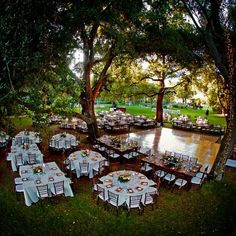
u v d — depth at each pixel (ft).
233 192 32.24
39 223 25.18
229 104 34.17
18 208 27.43
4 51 19.20
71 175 35.17
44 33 21.53
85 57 44.78
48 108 25.81
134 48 43.19
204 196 30.91
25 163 37.63
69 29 24.02
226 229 24.68
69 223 25.30
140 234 24.02
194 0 31.86
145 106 135.23
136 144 44.47
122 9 29.04
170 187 32.96
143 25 38.42
